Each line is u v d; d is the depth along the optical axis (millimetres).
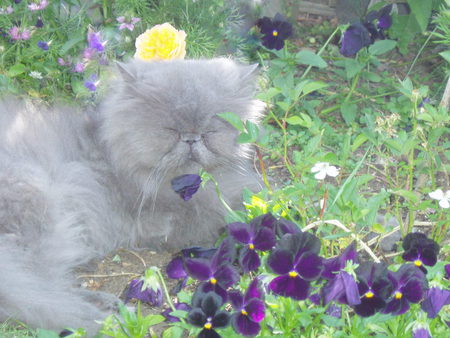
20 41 1223
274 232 799
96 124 995
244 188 946
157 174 928
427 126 1035
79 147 980
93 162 972
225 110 908
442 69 1324
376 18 1225
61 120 998
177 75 916
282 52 1187
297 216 957
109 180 966
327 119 1255
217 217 983
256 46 1317
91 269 955
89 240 963
